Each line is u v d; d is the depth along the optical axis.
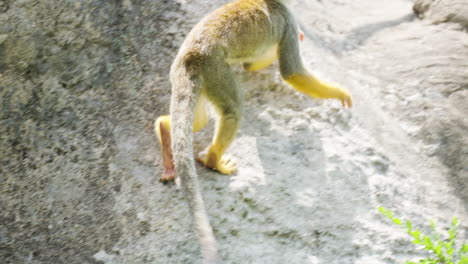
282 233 5.47
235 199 5.57
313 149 6.18
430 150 6.77
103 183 5.66
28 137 5.93
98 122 6.09
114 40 6.69
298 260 5.33
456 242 5.88
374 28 8.71
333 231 5.59
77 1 6.69
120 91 6.36
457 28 8.45
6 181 5.68
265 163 5.94
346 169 6.09
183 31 6.89
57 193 5.61
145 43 6.75
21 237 5.39
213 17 5.84
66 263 5.21
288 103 6.57
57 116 6.09
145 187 5.61
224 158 5.90
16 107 6.07
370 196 5.98
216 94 5.56
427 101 7.27
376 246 5.59
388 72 7.75
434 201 6.22
